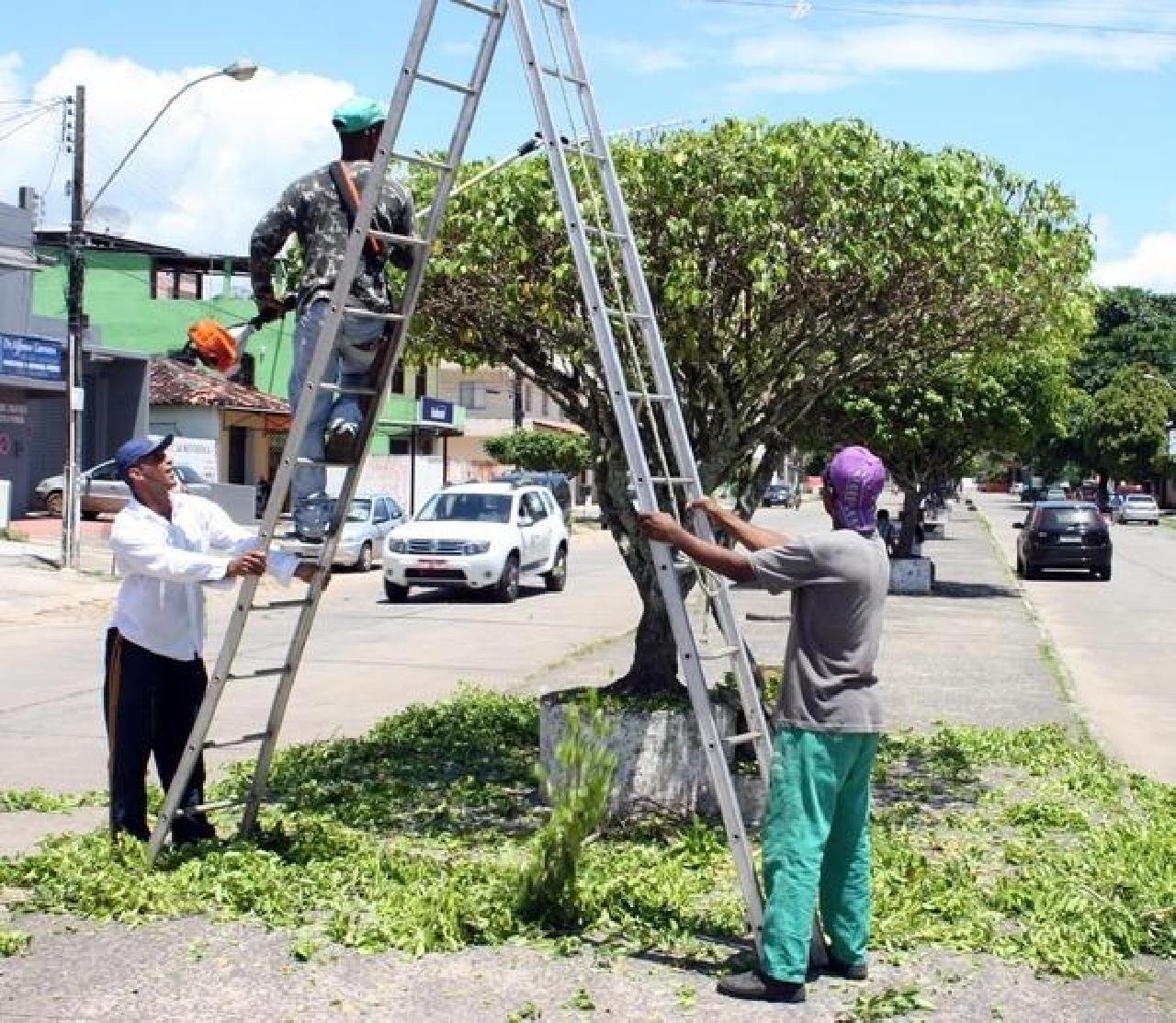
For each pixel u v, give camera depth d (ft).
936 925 20.31
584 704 25.76
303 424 19.92
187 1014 16.53
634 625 69.36
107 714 22.44
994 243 26.32
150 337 160.56
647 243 25.48
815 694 16.99
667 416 18.98
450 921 19.13
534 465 188.24
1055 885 22.13
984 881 23.18
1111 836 25.77
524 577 90.79
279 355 159.84
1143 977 18.67
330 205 20.95
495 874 21.93
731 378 28.19
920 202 24.79
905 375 30.96
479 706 39.45
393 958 18.34
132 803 22.45
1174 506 327.67
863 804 17.83
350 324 20.49
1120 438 281.54
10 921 19.62
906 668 53.67
